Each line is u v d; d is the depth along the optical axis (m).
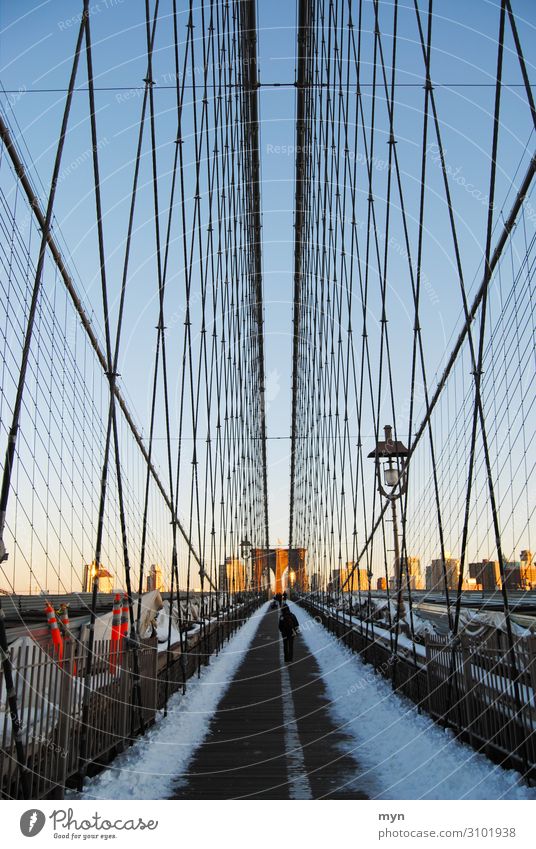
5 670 3.54
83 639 5.56
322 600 23.11
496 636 5.08
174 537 9.04
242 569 28.53
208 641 12.86
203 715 7.42
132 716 6.06
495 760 4.98
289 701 8.37
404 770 4.96
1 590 6.34
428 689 6.73
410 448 7.96
